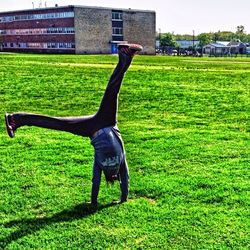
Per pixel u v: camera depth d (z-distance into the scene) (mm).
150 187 5656
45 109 11352
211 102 12523
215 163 6707
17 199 5336
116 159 4836
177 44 83938
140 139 8117
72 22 54188
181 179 5949
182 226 4652
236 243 4305
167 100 12789
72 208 5090
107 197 5367
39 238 4422
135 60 36500
